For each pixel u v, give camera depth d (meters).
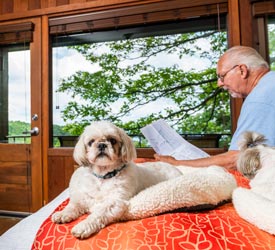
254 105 1.09
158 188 0.66
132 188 0.79
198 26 1.97
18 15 2.25
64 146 2.24
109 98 2.20
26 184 2.23
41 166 2.20
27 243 0.75
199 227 0.54
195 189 0.65
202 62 2.00
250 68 1.21
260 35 1.79
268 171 0.67
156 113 2.12
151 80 2.12
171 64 2.07
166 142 1.57
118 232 0.56
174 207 0.63
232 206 0.69
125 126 2.17
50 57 2.21
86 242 0.55
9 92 2.32
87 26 2.09
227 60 1.27
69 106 2.26
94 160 0.81
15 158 2.26
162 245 0.50
